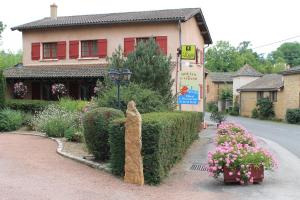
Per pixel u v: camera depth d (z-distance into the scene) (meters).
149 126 8.96
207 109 57.69
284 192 8.56
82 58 25.48
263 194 8.37
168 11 26.25
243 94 49.81
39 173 9.12
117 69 14.73
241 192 8.53
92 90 24.17
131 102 9.11
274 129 27.91
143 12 27.17
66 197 7.30
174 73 22.38
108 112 10.72
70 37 25.91
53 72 23.91
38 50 26.62
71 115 16.88
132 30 24.45
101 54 25.05
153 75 15.69
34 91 25.53
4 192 7.28
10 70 25.44
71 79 23.42
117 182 8.86
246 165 9.12
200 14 26.81
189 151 14.39
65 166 10.17
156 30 23.92
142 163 8.98
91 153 11.20
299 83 35.97
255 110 45.00
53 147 13.45
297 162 12.62
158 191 8.41
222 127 16.30
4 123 19.16
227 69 86.62
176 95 17.98
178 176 10.05
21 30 26.89
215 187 8.98
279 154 14.45
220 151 9.33
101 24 24.86
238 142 12.42
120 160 9.32
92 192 7.81
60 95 24.52
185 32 24.38
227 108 56.38
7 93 25.17
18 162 10.31
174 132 10.91
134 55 16.20
